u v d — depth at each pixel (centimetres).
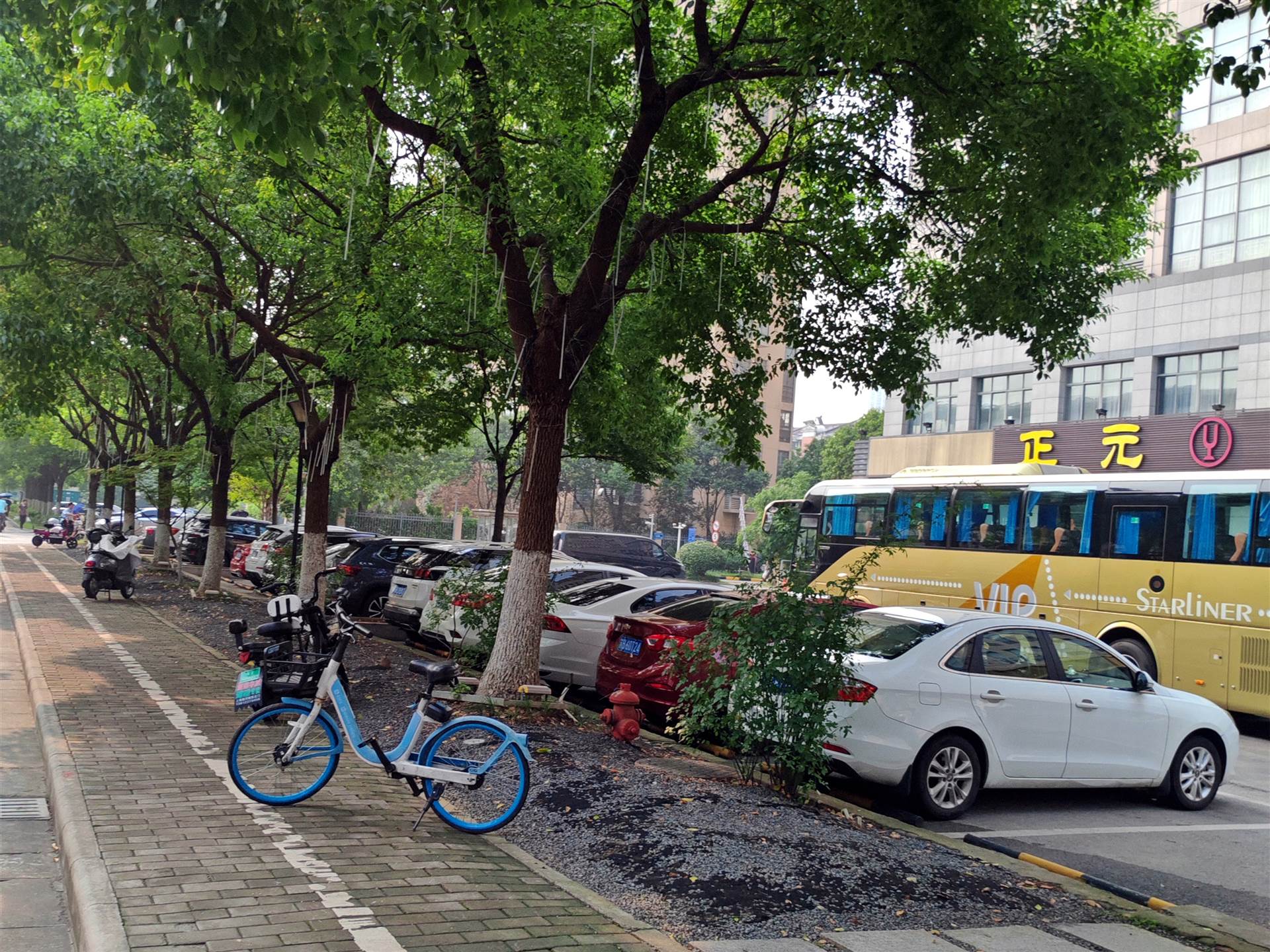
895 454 3956
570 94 1184
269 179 1498
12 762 820
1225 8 726
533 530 1090
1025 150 976
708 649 848
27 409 1712
